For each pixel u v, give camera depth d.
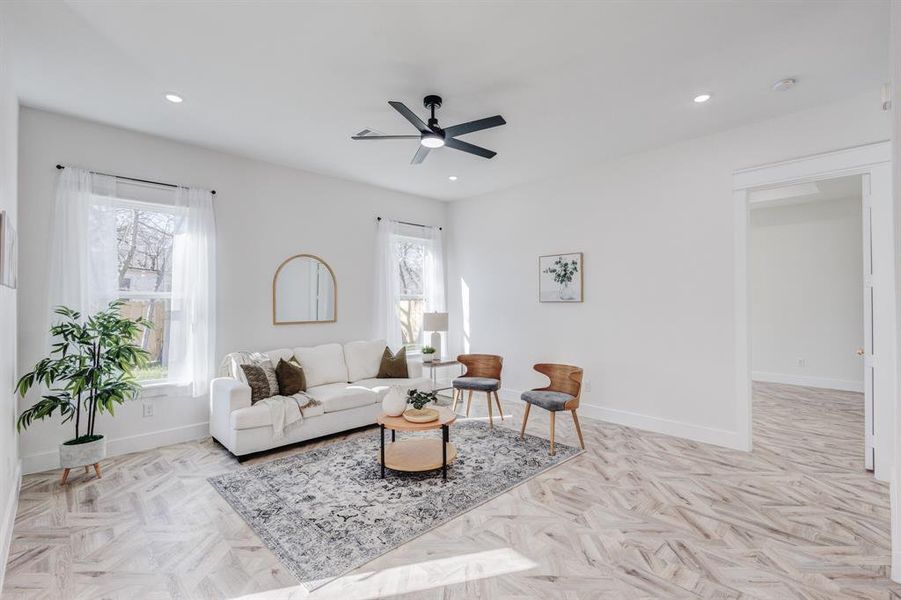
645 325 4.40
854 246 6.27
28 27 2.37
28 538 2.39
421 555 2.24
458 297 6.50
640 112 3.47
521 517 2.62
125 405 3.74
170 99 3.22
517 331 5.68
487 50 2.61
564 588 1.98
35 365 3.32
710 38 2.50
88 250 3.54
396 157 4.53
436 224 6.51
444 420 3.21
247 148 4.25
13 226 2.69
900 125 1.96
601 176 4.77
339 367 4.82
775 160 3.58
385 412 3.39
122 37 2.47
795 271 6.77
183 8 2.22
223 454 3.70
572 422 4.68
